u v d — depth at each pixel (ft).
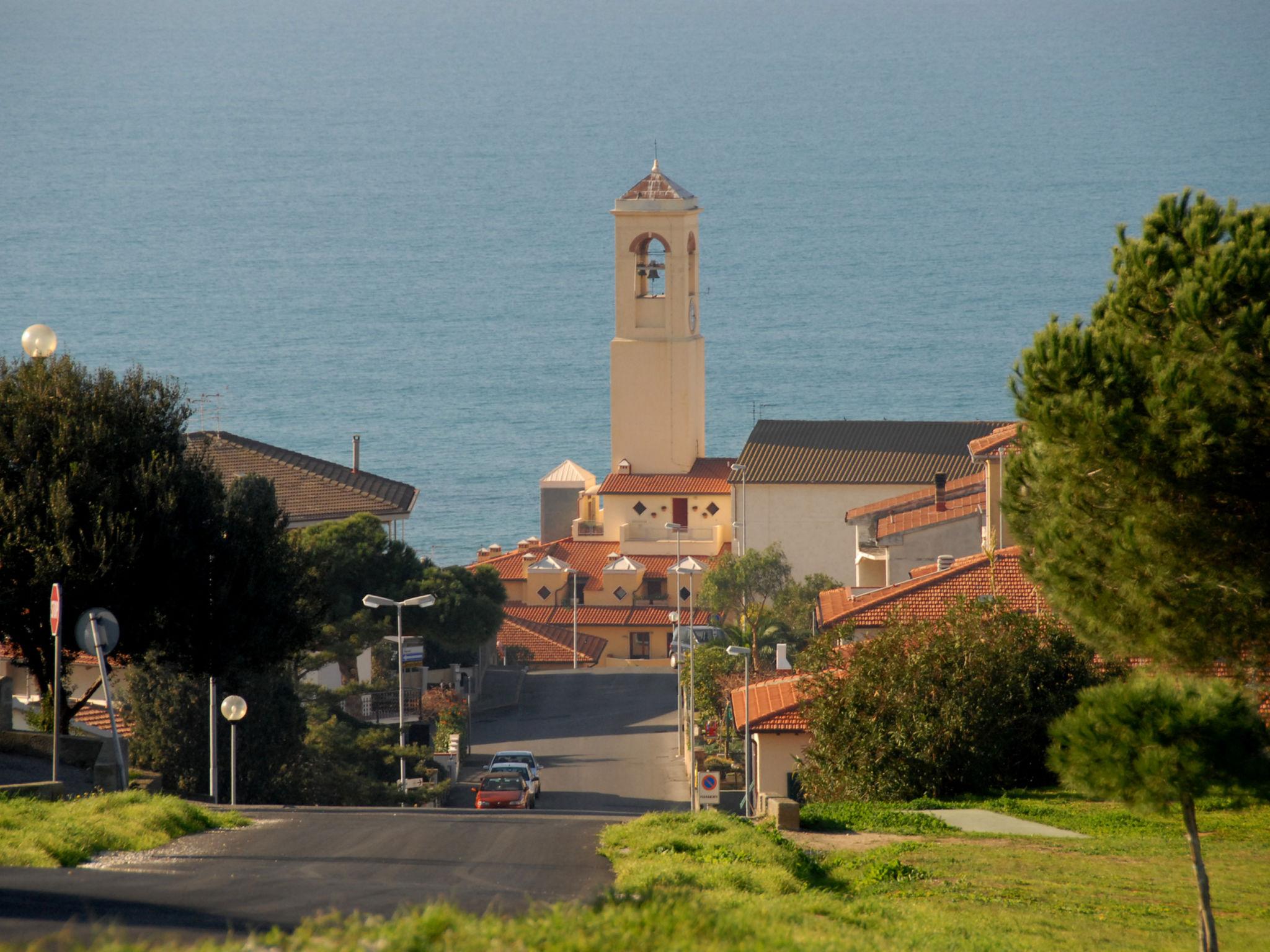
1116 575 224.33
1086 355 227.40
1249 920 187.93
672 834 212.64
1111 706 174.09
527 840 218.79
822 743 343.26
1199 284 217.97
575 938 119.85
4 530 312.29
